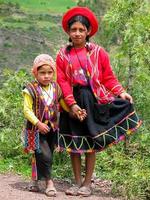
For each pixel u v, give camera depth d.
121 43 5.60
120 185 4.35
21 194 3.95
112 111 4.00
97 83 3.98
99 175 4.81
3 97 5.55
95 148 4.00
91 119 3.94
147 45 5.32
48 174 3.96
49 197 3.92
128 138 5.09
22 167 5.01
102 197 4.12
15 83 5.60
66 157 4.92
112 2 5.57
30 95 3.94
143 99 5.38
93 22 4.03
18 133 5.35
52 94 3.98
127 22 5.36
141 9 5.48
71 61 3.98
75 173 4.12
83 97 3.95
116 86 4.07
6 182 4.36
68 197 3.98
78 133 3.99
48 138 4.02
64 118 4.04
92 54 4.01
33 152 3.95
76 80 3.97
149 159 4.63
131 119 4.02
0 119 5.48
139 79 5.28
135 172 4.27
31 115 3.90
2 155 5.31
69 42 4.06
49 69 3.94
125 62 5.48
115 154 4.70
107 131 3.96
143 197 4.26
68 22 4.04
